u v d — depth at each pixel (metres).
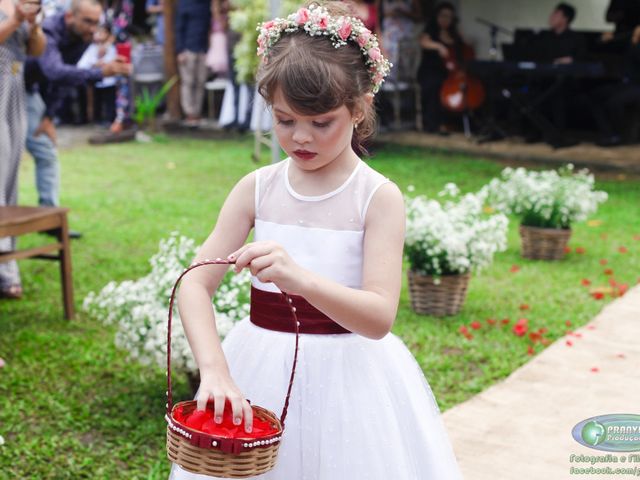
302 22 1.87
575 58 10.94
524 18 12.40
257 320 2.09
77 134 11.95
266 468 1.74
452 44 11.96
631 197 8.38
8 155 5.01
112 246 6.41
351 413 1.98
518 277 5.77
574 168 9.94
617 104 10.85
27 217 4.54
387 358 2.11
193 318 1.96
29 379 3.99
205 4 12.27
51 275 5.68
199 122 12.77
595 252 6.43
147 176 9.18
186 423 1.80
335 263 2.00
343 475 1.97
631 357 4.31
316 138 1.86
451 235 4.89
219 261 1.80
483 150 11.04
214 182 8.91
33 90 6.32
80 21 5.92
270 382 2.01
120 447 3.38
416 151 10.89
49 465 3.22
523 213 6.29
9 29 4.68
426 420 2.12
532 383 3.99
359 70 1.88
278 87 1.83
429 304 4.98
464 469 3.20
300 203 2.03
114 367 4.19
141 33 14.11
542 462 3.26
